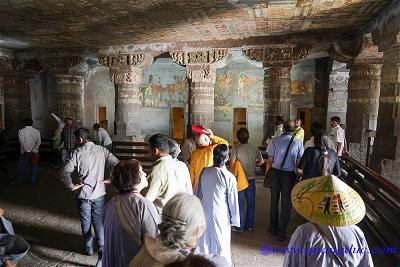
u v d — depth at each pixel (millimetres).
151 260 1727
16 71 13070
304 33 9547
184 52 10719
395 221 4184
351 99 9438
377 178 4645
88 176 4332
